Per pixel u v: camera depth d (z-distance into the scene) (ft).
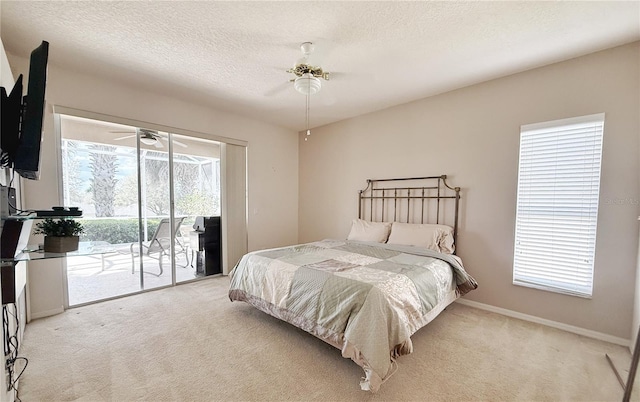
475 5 5.53
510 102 8.66
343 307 5.74
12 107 4.46
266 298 7.49
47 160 8.15
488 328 7.71
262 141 14.19
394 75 8.75
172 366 5.82
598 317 7.18
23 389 5.04
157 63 8.08
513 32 6.42
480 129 9.28
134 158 10.29
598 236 7.18
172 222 11.28
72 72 8.52
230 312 8.61
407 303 5.90
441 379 5.48
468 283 8.22
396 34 6.54
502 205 8.84
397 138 11.59
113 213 9.93
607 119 7.07
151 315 8.34
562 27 6.21
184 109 11.18
